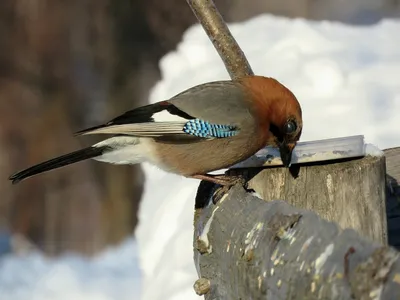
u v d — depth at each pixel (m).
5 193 24.27
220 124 9.10
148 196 11.98
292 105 9.17
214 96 9.27
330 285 4.96
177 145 9.27
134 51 24.94
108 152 9.46
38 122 25.38
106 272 16.48
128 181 23.62
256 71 11.99
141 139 9.38
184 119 9.21
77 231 23.61
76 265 17.38
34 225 23.56
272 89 9.24
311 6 21.41
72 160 9.44
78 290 15.70
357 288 4.66
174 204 11.30
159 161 9.41
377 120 10.84
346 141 7.61
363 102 11.09
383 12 21.48
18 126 25.30
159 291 10.34
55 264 17.62
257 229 6.23
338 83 11.54
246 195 7.21
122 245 19.17
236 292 6.56
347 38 12.93
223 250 6.89
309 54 12.34
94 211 23.70
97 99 25.28
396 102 11.01
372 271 4.62
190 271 10.34
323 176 7.57
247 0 21.19
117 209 23.52
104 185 23.70
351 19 21.45
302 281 5.30
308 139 10.77
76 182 23.97
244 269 6.28
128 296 15.17
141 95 24.95
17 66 25.69
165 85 12.95
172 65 13.42
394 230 8.70
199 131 9.16
